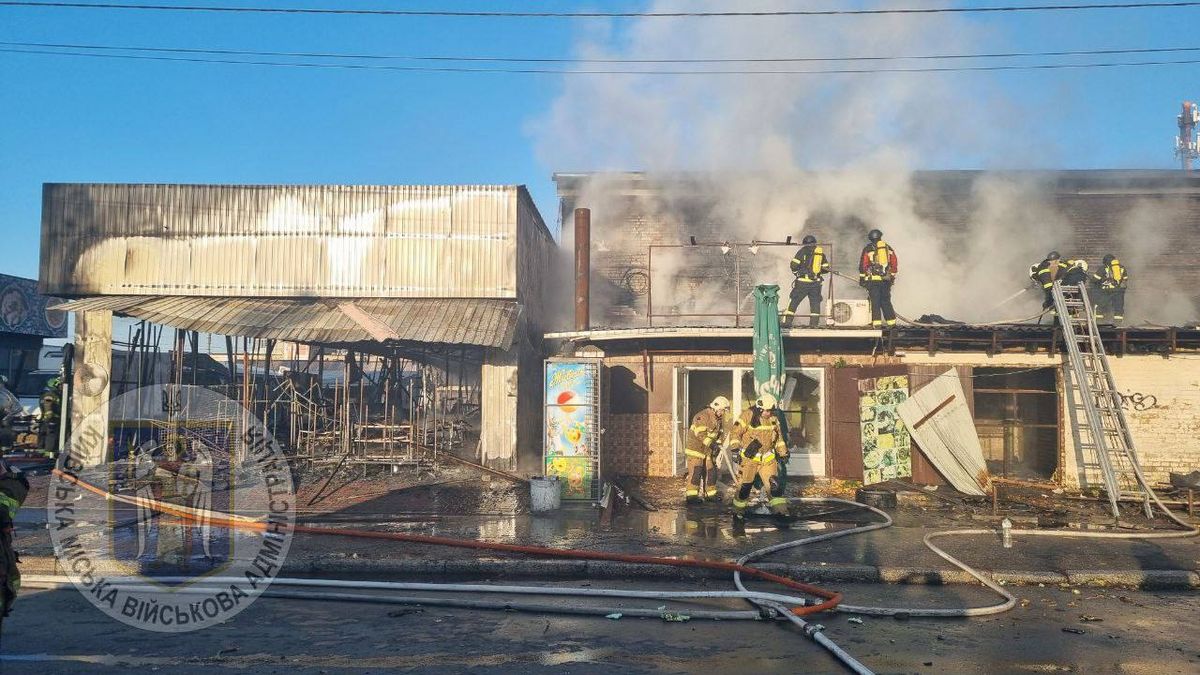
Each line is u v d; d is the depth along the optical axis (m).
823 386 13.77
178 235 14.89
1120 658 5.26
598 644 5.50
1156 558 7.96
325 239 14.90
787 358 13.80
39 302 26.94
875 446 13.24
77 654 5.23
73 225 14.89
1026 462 13.86
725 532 9.14
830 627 5.92
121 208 14.92
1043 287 13.48
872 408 13.34
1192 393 12.77
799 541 8.48
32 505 10.73
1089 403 11.76
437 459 13.90
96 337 14.41
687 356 14.01
